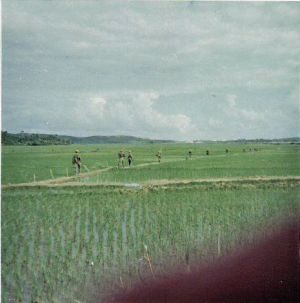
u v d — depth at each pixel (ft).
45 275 23.08
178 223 26.11
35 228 24.89
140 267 24.52
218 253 25.93
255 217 27.04
